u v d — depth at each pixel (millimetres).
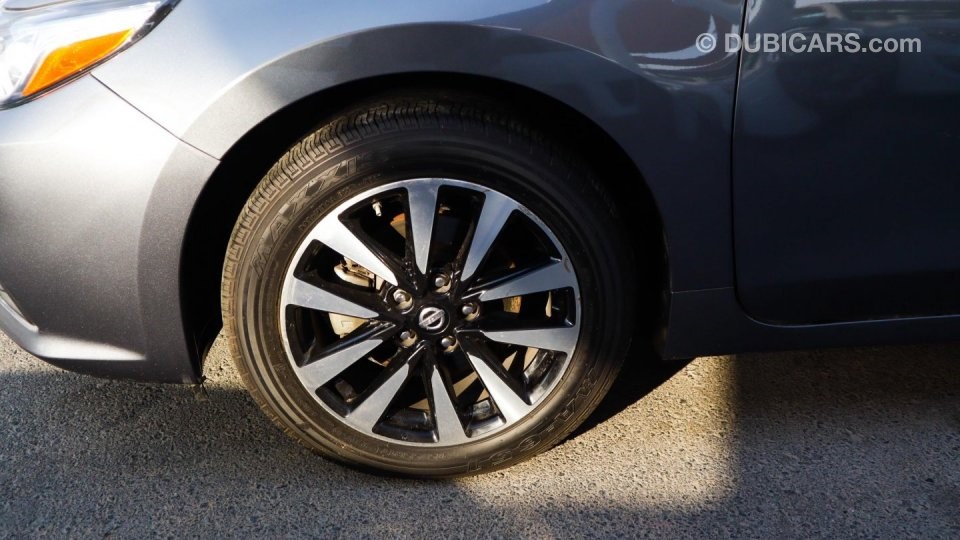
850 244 1890
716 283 1908
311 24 1656
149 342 1878
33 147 1716
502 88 1824
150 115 1692
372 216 1926
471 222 1849
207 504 2039
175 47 1687
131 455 2197
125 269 1793
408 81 1793
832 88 1743
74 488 2094
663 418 2303
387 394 1956
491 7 1658
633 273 1935
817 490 2053
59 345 1905
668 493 2049
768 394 2387
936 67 1742
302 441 2004
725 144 1771
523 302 2021
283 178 1770
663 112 1735
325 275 1915
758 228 1855
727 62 1718
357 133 1746
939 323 2027
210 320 2025
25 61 1732
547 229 1842
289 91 1675
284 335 1877
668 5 1688
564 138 1890
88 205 1738
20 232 1772
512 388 1985
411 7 1650
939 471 2102
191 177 1721
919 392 2385
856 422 2273
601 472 2117
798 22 1702
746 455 2166
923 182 1836
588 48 1686
